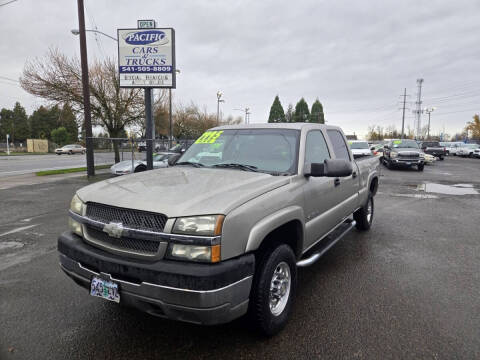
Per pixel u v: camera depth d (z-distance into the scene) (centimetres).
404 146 2166
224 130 420
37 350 273
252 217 255
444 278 421
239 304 243
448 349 276
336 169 316
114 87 2041
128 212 254
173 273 225
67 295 371
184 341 287
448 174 1831
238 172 331
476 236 614
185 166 379
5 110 8838
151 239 238
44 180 1384
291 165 340
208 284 222
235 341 287
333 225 432
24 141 8238
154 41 1234
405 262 478
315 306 347
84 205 282
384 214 803
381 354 269
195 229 230
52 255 503
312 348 277
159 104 2681
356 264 469
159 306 234
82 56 1395
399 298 366
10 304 350
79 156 4081
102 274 255
